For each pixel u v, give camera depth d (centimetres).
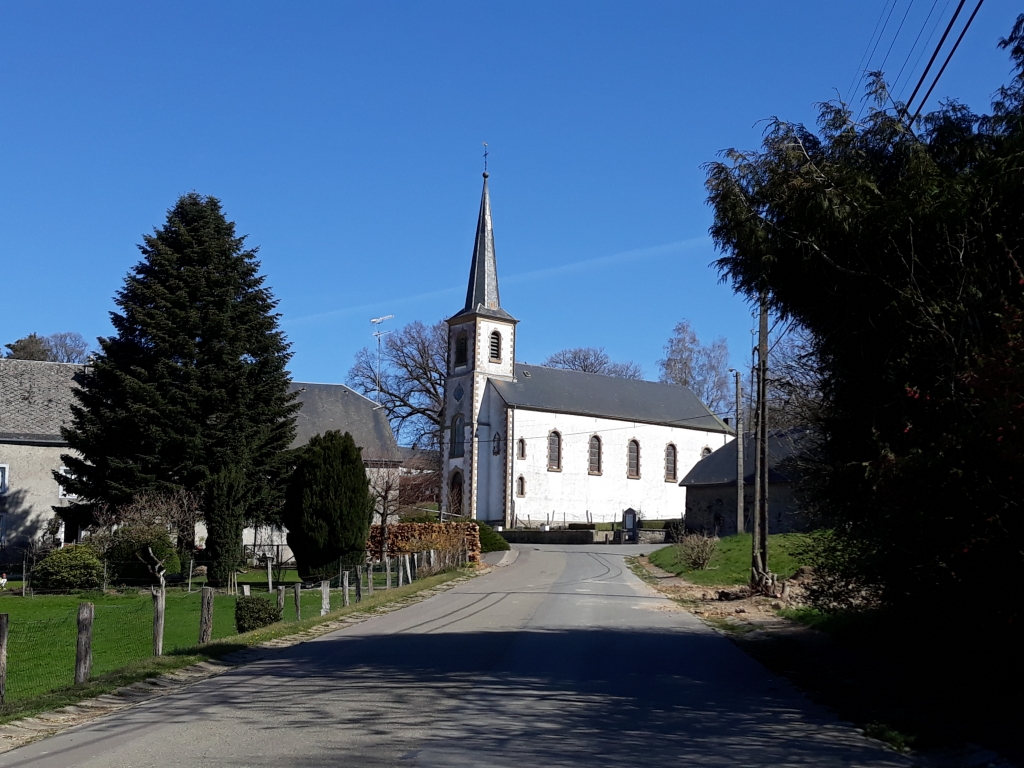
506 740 816
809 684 1143
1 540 4206
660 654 1413
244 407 3653
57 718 959
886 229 1155
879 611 1345
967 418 955
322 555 3123
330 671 1231
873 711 964
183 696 1059
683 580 3041
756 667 1289
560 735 841
